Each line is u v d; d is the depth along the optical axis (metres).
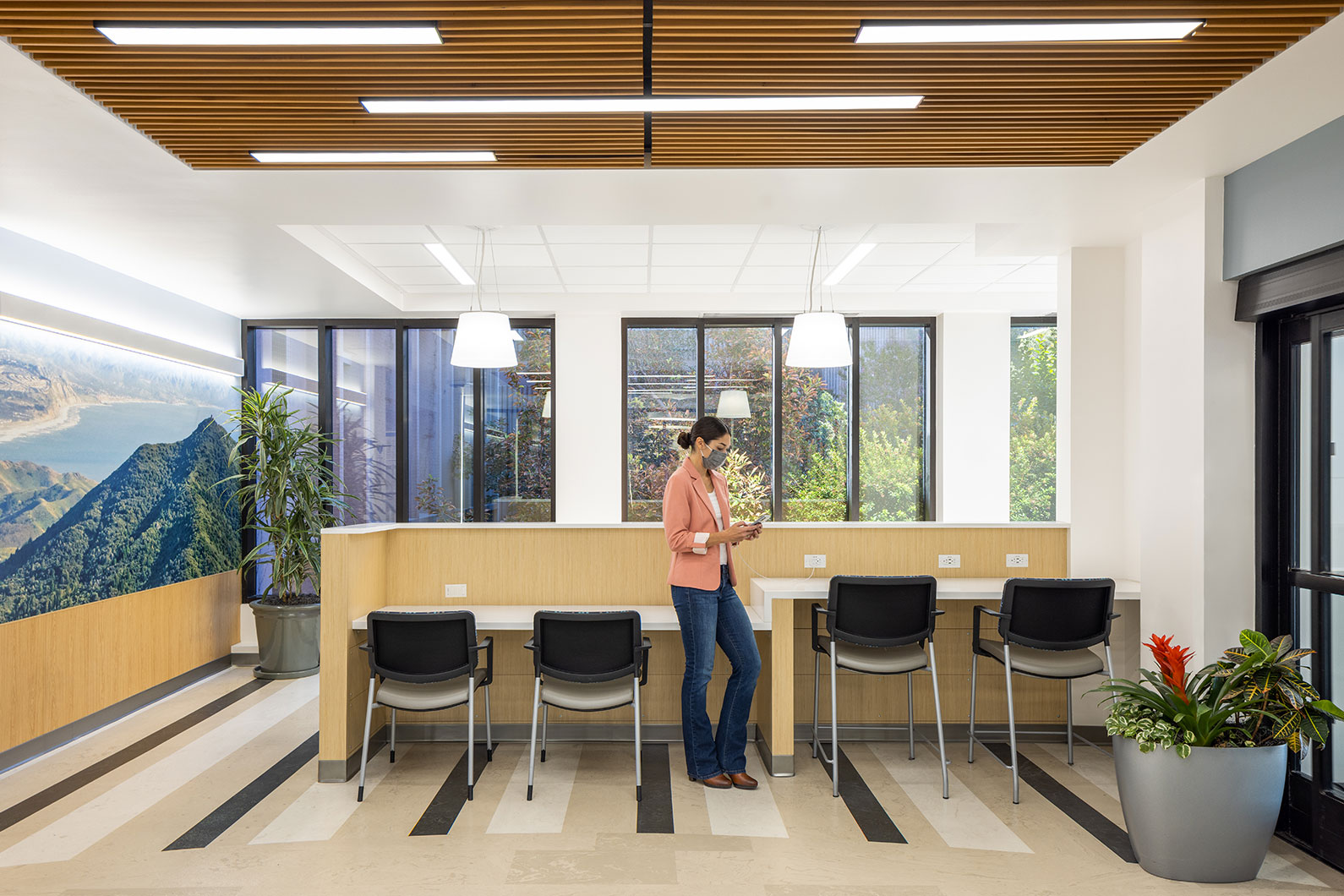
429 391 7.97
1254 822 3.13
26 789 4.21
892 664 4.16
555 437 7.88
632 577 4.94
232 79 2.80
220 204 4.12
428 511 7.96
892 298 7.69
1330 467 3.52
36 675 4.81
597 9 2.39
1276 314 3.66
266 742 4.99
